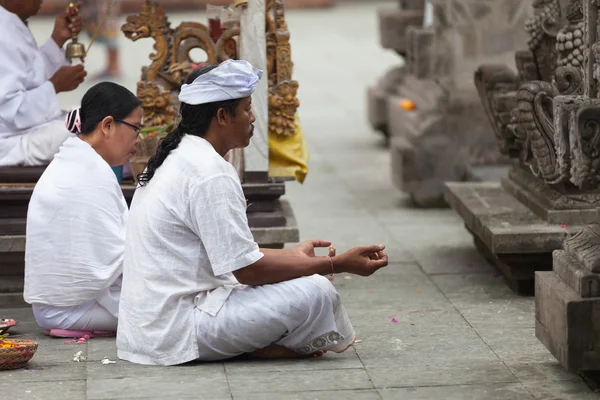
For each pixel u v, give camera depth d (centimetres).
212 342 546
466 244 862
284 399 504
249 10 698
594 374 522
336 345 557
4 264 691
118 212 608
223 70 537
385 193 1084
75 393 512
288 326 545
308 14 3075
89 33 1828
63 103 1425
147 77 752
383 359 567
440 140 1004
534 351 580
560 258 530
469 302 690
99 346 593
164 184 545
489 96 780
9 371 546
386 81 1324
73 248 595
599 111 490
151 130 729
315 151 1315
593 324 495
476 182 917
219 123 545
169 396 506
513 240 676
